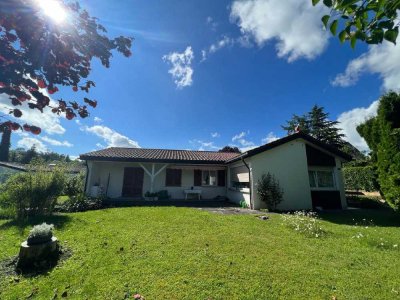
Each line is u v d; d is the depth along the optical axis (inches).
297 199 459.8
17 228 253.6
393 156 327.0
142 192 588.1
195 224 277.4
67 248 195.3
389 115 347.9
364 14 58.9
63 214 335.3
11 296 126.2
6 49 65.6
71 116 89.3
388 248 204.4
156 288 132.6
